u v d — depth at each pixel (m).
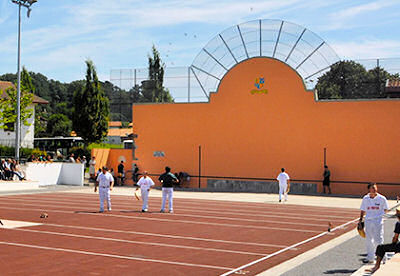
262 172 35.09
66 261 11.41
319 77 36.34
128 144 55.06
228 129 36.22
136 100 41.00
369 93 35.97
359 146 32.59
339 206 25.77
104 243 13.84
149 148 38.59
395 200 29.62
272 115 34.97
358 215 21.81
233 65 36.47
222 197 30.39
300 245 14.02
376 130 32.22
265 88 35.22
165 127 38.16
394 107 31.86
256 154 35.31
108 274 10.18
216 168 36.47
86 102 61.34
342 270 10.72
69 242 13.95
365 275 10.06
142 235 15.34
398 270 10.00
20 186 33.69
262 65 35.41
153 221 18.69
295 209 24.02
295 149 34.28
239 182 35.72
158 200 28.08
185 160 37.44
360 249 13.43
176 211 22.33
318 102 33.75
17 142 36.09
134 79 41.19
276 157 34.75
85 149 58.69
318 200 28.92
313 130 33.81
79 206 24.00
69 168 38.34
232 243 14.19
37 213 20.91
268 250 13.18
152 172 38.44
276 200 28.78
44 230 16.16
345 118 33.00
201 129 37.03
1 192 31.94
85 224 17.64
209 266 11.08
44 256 11.97
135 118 39.03
